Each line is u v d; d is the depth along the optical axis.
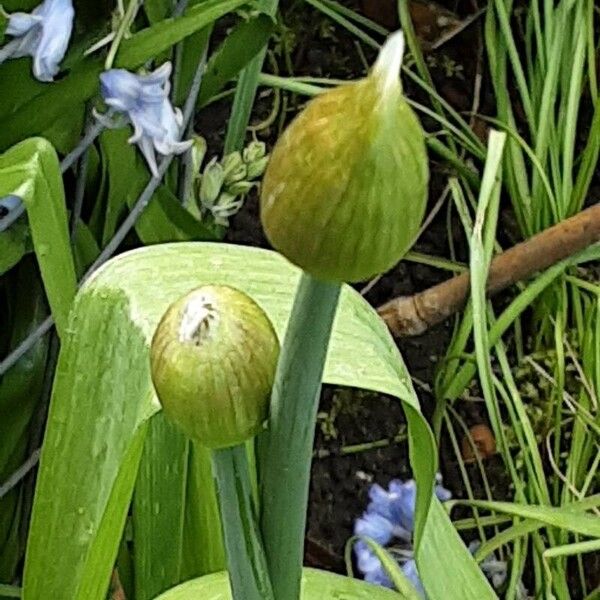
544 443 1.13
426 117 1.25
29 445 0.88
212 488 0.72
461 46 1.27
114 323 0.60
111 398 0.59
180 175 0.93
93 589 0.61
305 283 0.30
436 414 1.12
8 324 0.88
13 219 0.74
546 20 1.12
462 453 1.13
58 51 0.74
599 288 1.07
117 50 0.79
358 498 1.11
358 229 0.25
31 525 0.63
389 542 1.03
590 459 1.11
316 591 0.68
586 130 1.23
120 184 0.86
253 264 0.61
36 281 0.86
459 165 1.17
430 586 0.65
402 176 0.24
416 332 1.11
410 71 1.21
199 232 0.91
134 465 0.57
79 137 0.84
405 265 1.19
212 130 1.22
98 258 0.81
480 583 0.66
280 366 0.31
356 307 0.59
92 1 0.83
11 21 0.73
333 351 0.57
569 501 1.07
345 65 1.26
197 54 0.89
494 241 1.14
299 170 0.25
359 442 1.13
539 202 1.13
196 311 0.30
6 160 0.69
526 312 1.17
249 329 0.30
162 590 0.76
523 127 1.23
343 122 0.24
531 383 1.14
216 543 0.74
